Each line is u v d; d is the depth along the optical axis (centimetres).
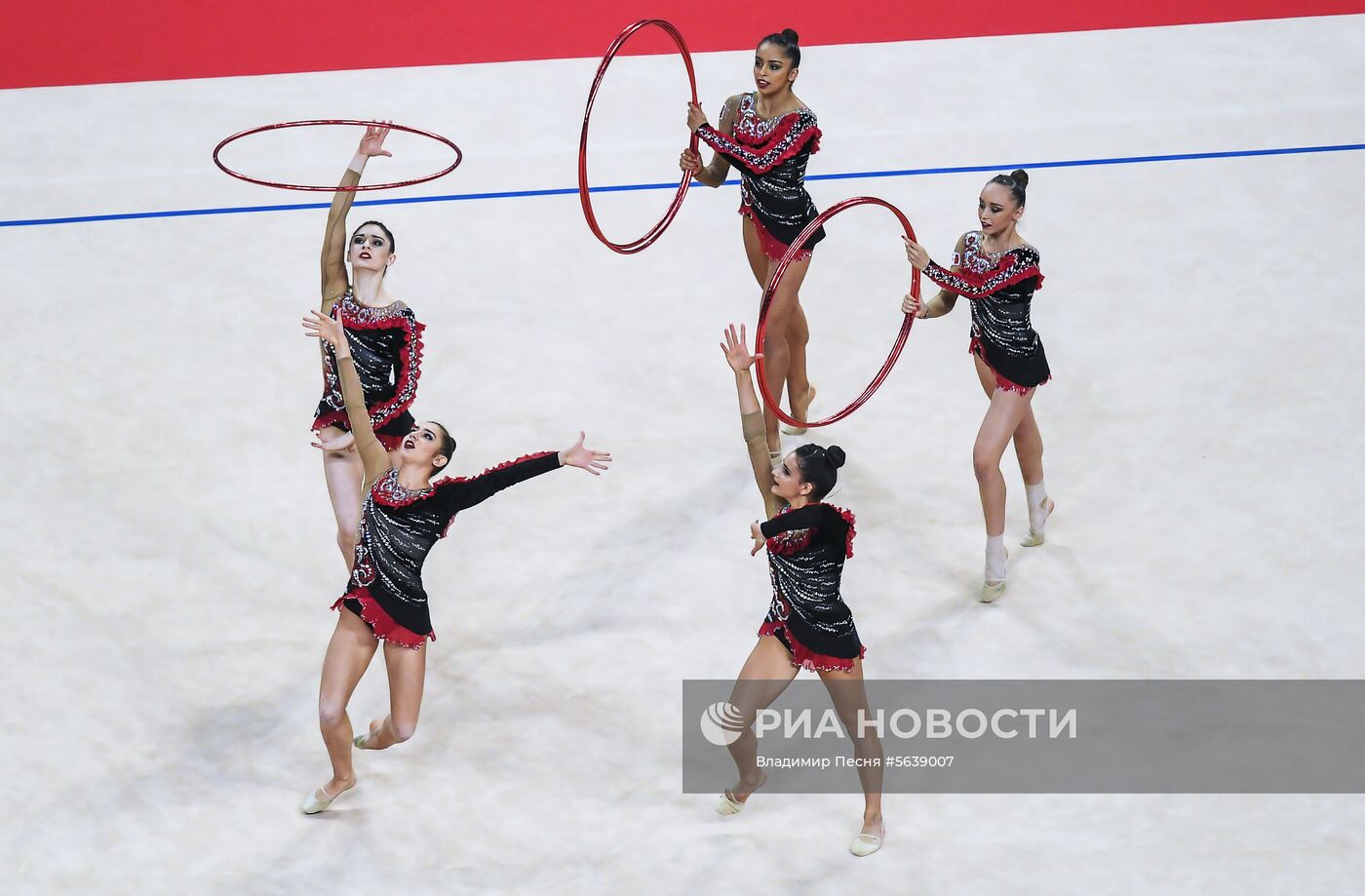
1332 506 2084
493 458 2206
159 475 2216
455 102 3188
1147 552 2033
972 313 1894
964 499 2142
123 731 1820
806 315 2509
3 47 3538
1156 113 3016
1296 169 2800
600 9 3594
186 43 3534
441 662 1917
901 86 3169
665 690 1861
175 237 2773
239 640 1950
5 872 1638
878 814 1639
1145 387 2312
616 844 1658
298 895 1603
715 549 2072
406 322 1830
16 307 2580
